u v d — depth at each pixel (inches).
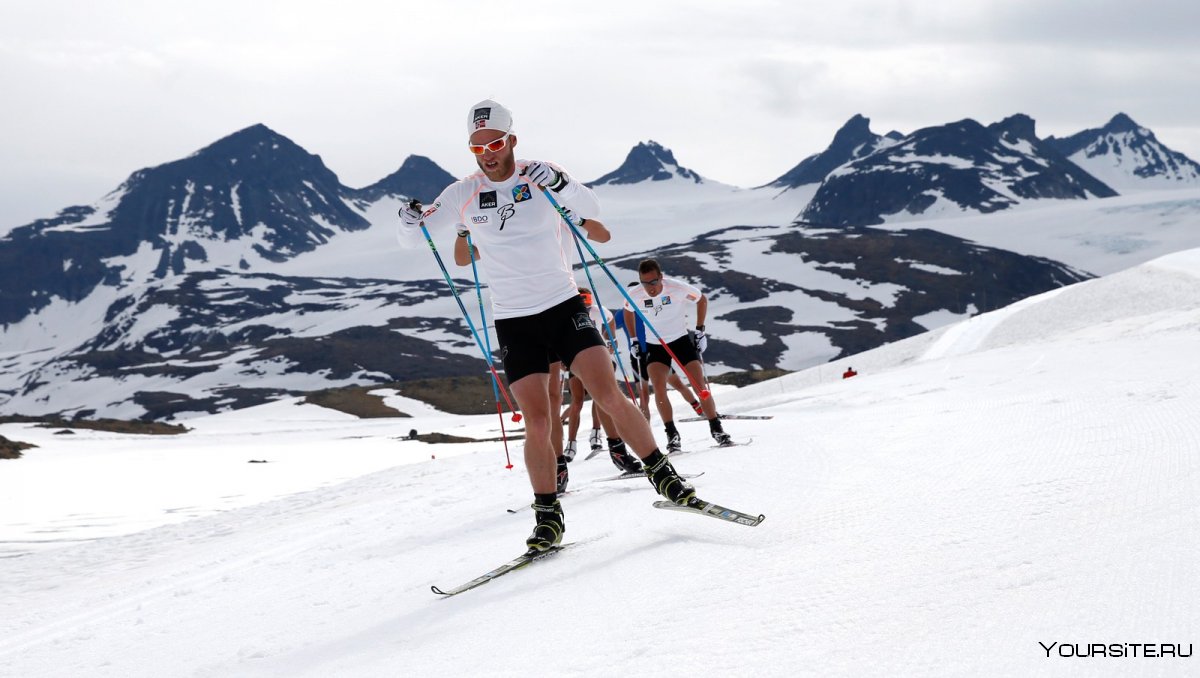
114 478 1111.0
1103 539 111.4
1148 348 503.5
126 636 178.4
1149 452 162.6
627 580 134.4
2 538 594.9
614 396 175.3
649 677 91.1
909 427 270.4
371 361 6240.2
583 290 298.0
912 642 88.0
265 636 151.7
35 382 7332.7
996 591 98.7
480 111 175.8
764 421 434.0
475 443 1827.0
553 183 175.9
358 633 140.0
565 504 237.9
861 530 140.3
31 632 214.2
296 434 2758.4
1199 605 83.9
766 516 166.6
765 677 85.7
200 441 2380.7
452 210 185.8
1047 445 192.7
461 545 209.3
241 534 444.5
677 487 169.9
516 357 181.8
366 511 391.5
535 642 112.2
